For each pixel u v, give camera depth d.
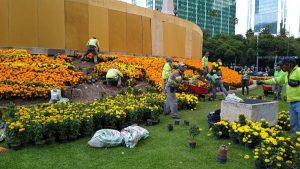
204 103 12.68
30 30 16.30
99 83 13.66
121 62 17.05
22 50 14.94
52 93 10.30
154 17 23.52
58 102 8.78
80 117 7.07
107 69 14.55
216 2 85.50
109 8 20.12
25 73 11.78
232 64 64.50
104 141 6.41
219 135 7.18
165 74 12.11
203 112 10.68
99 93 12.59
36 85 10.95
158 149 6.44
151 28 23.27
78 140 6.94
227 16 89.62
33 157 5.88
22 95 10.16
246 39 64.94
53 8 17.19
